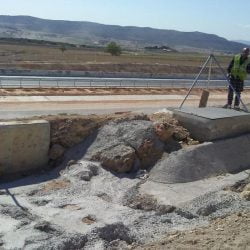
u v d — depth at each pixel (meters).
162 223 11.70
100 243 10.23
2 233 10.29
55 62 61.59
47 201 12.33
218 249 9.45
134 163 15.05
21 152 14.54
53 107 20.36
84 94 25.12
